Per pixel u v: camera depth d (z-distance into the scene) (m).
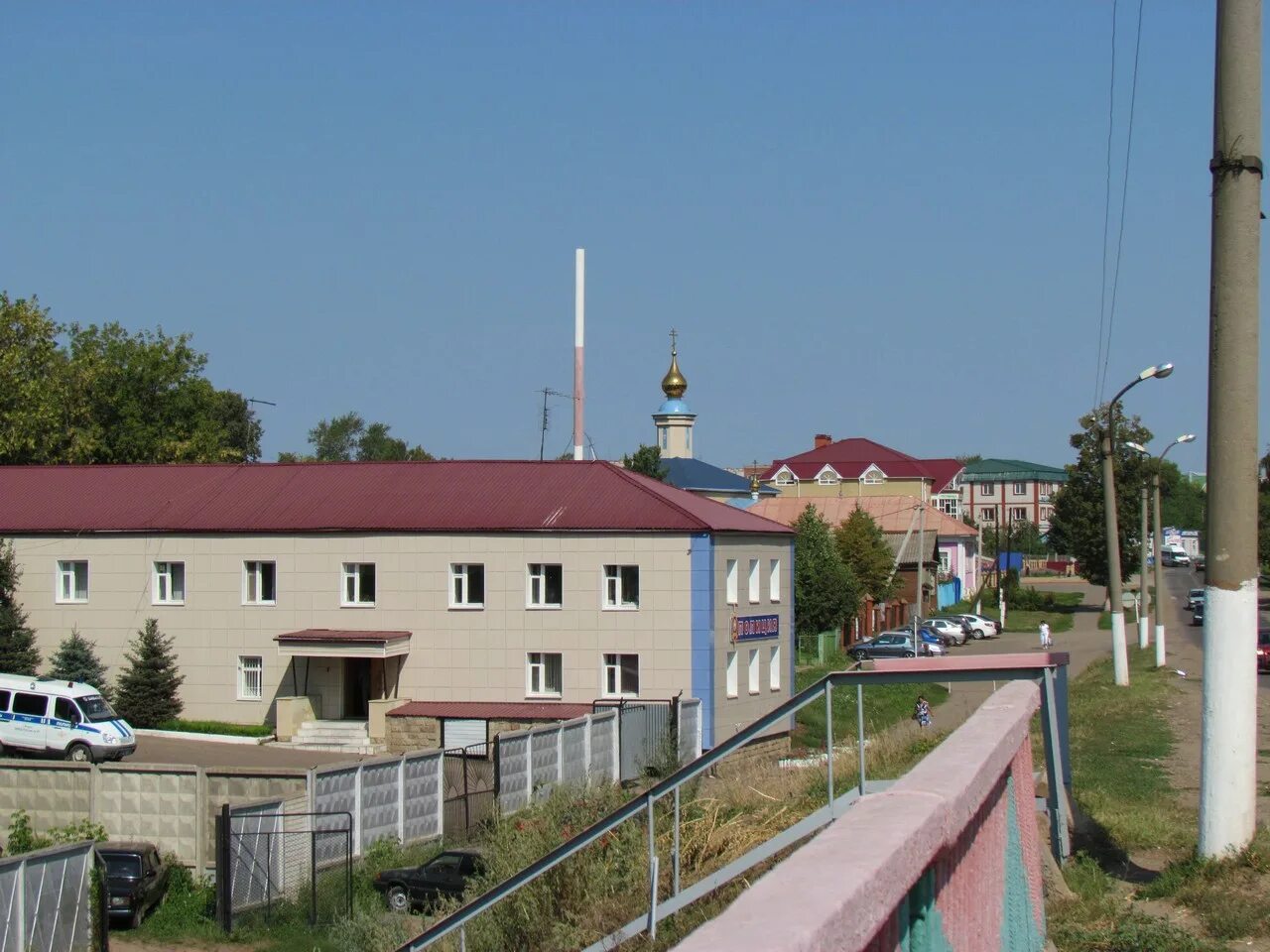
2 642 45.19
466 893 15.27
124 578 46.16
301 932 21.17
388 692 44.00
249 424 101.88
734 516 46.25
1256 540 9.84
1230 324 9.73
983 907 4.80
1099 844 11.44
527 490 44.94
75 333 74.19
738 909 2.60
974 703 44.66
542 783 22.17
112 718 37.78
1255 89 9.59
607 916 11.23
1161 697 33.00
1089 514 93.38
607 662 42.41
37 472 50.03
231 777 25.50
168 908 22.55
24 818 25.78
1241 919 8.39
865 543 79.06
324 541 44.72
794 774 18.08
